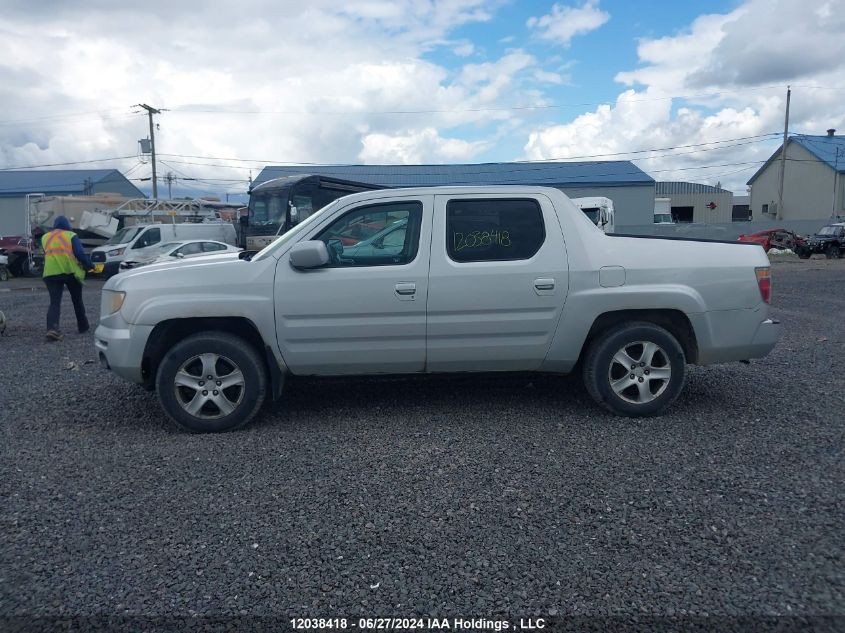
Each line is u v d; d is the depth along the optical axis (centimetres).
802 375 741
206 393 564
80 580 342
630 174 5175
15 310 1538
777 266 3073
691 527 386
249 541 378
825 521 390
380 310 561
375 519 402
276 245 578
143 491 447
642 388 581
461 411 613
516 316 569
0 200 5206
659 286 571
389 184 4969
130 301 561
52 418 619
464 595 325
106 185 5575
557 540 374
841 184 5447
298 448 524
